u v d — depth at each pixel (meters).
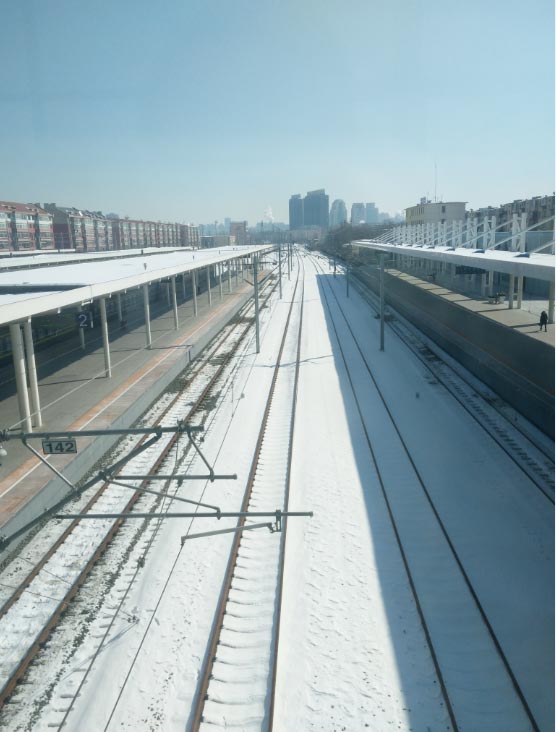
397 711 7.16
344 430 16.45
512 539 10.62
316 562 10.14
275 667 7.77
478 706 7.18
